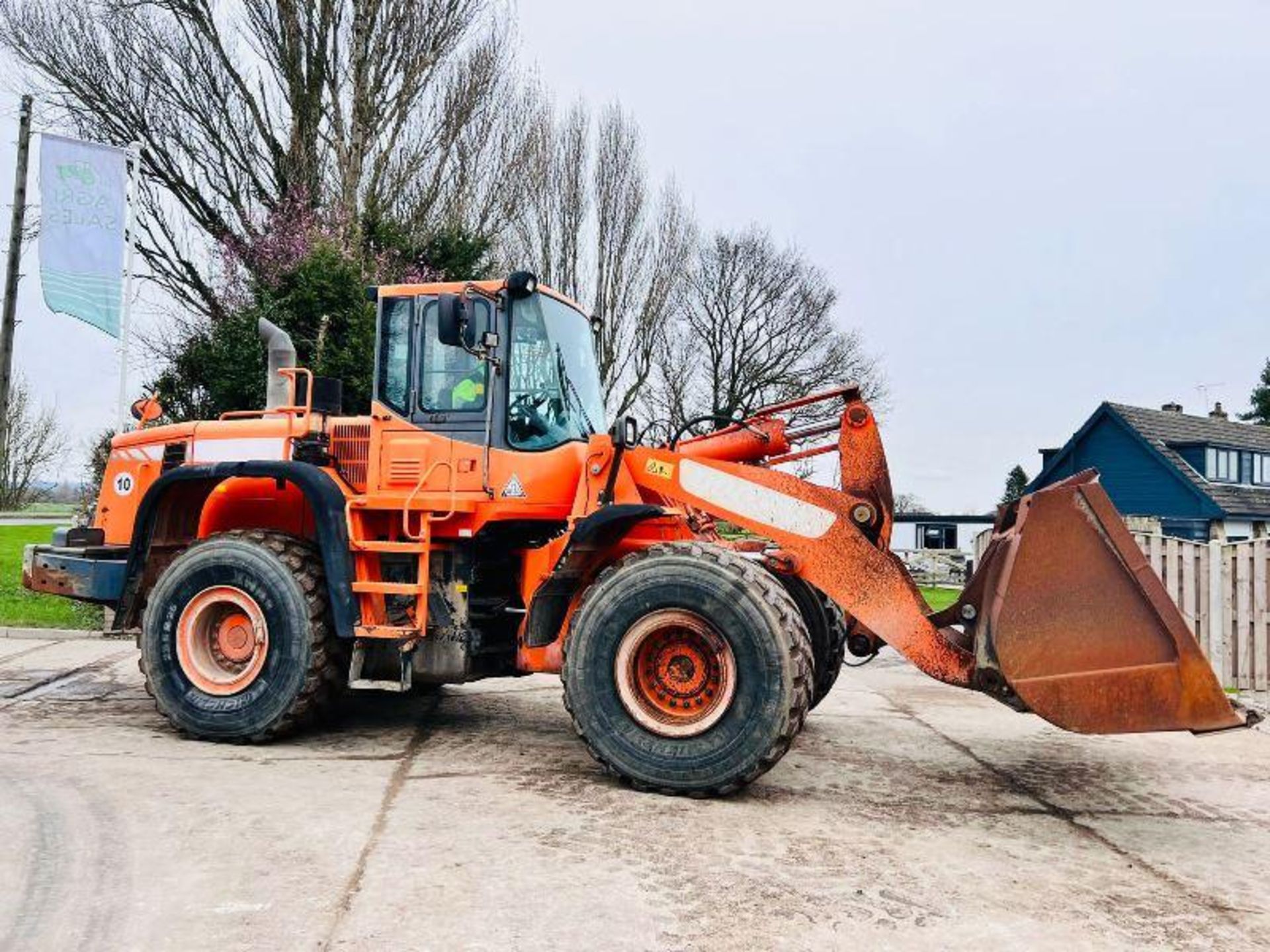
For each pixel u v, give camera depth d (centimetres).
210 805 389
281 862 326
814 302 3353
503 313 517
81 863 323
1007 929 289
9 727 541
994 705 681
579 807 400
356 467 537
